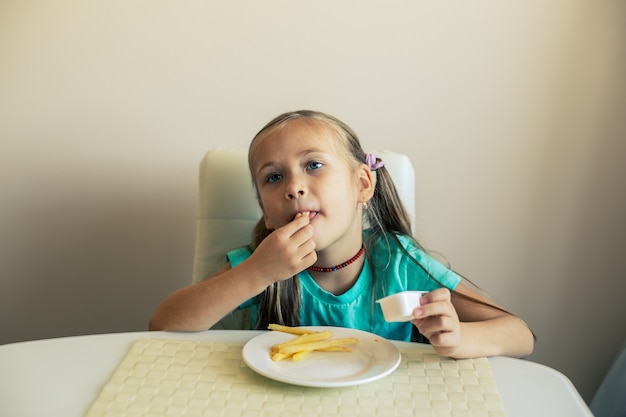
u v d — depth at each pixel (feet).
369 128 5.07
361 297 3.92
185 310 3.22
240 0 4.98
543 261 5.10
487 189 5.05
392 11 4.89
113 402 2.28
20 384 2.42
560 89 4.84
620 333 5.11
